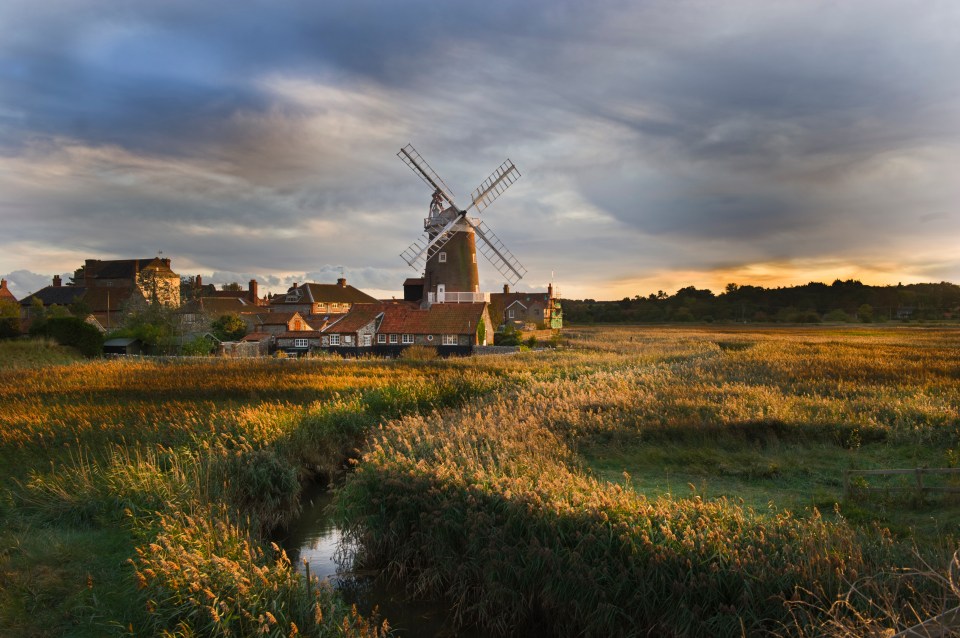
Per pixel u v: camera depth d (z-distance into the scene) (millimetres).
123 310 83312
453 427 18750
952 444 17109
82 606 9461
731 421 19438
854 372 31500
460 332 67375
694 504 11586
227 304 107688
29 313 109688
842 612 8289
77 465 15586
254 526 14078
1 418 19938
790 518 11391
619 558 10188
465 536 11953
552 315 115625
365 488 13688
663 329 128500
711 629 9023
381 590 12391
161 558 9812
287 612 9367
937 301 195875
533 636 10719
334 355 54344
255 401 25062
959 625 6242
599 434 19547
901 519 12219
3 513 12859
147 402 24406
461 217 76250
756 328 128875
